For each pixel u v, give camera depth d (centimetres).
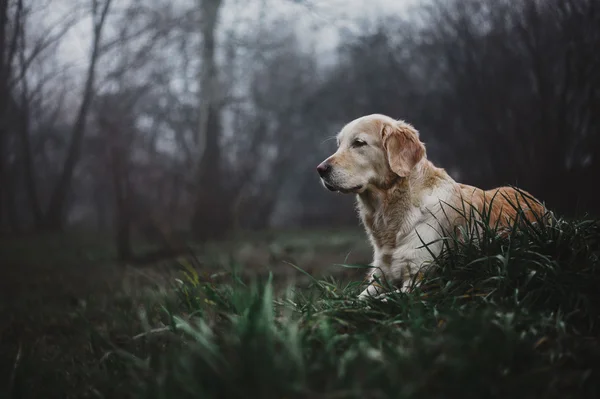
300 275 756
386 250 430
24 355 361
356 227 2447
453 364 229
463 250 358
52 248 1698
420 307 302
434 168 438
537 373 237
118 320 407
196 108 2683
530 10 1422
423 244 392
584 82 1318
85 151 2858
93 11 1912
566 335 264
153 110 2652
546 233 352
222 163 2747
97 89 2167
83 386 309
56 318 559
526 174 1459
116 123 2164
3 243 1952
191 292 395
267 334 246
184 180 2003
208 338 286
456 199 416
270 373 222
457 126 1812
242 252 1212
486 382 226
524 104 1484
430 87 2114
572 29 1316
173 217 1777
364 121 446
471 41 1636
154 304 415
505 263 315
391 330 279
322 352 256
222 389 225
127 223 1298
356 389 214
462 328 253
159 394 235
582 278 305
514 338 257
